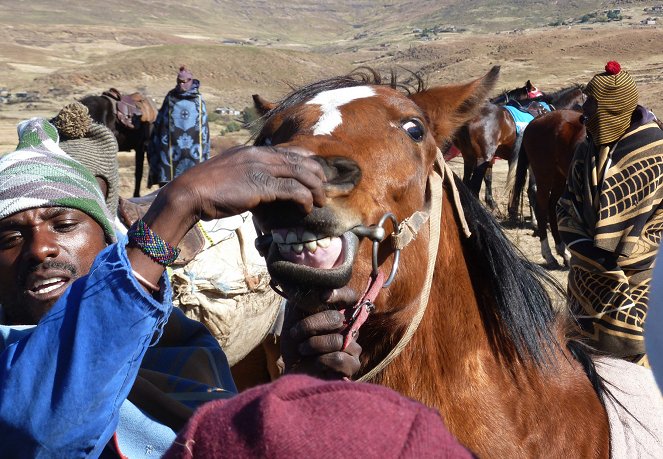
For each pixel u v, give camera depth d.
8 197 1.95
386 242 2.16
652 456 2.54
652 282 1.43
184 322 2.22
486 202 14.03
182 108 11.19
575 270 4.11
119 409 1.69
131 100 12.66
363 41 157.75
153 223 1.58
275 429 1.06
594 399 2.60
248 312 3.88
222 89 73.00
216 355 2.16
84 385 1.54
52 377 1.55
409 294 2.27
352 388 1.11
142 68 77.06
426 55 98.62
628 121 4.09
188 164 11.40
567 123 10.17
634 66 61.62
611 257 3.99
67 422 1.54
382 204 2.09
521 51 71.75
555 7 153.12
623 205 4.02
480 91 2.55
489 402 2.41
